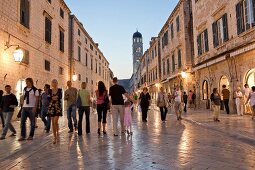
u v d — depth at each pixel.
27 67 17.08
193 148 6.73
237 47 14.52
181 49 27.88
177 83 30.39
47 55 21.05
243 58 15.34
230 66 16.92
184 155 5.95
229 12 16.73
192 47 26.53
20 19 16.06
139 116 18.81
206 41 20.89
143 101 14.52
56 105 8.23
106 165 5.22
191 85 26.19
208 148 6.73
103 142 7.93
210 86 20.41
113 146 7.22
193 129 10.62
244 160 5.47
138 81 75.50
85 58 36.78
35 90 8.66
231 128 9.84
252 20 14.00
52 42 22.45
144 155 6.01
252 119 12.83
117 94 9.57
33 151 6.90
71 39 29.58
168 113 20.56
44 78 20.28
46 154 6.53
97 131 10.73
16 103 8.98
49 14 21.52
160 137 8.65
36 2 18.72
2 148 6.99
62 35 25.50
